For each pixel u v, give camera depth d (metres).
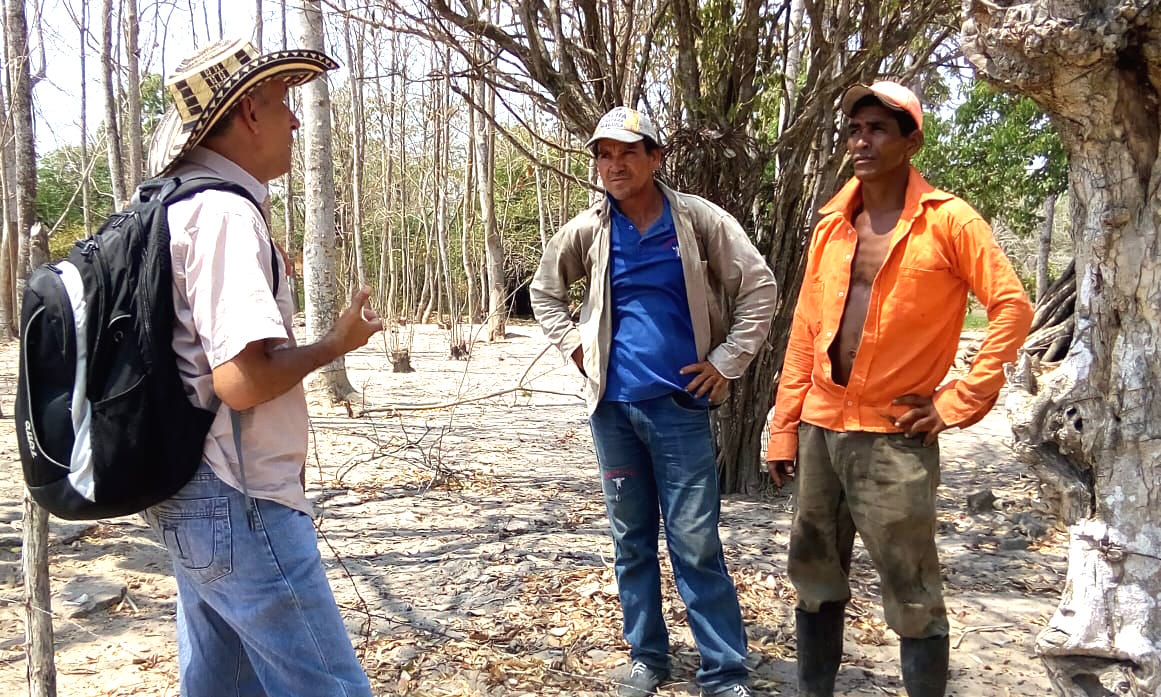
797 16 5.08
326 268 8.98
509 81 4.69
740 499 5.42
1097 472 1.97
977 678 3.14
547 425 8.38
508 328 21.91
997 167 16.06
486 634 3.44
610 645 3.35
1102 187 1.91
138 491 1.78
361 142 16.95
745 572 4.12
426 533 4.81
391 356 12.77
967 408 2.27
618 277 2.85
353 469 6.30
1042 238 20.00
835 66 4.75
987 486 5.87
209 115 1.91
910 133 2.38
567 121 4.68
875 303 2.39
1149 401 1.89
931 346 2.37
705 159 4.83
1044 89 1.90
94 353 1.75
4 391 10.42
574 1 4.60
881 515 2.41
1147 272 1.86
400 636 3.43
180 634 2.23
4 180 14.97
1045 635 2.05
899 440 2.40
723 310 2.96
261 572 1.90
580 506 5.38
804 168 4.95
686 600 2.89
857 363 2.42
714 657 2.85
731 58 4.75
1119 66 1.84
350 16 4.50
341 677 1.98
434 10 4.48
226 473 1.86
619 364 2.85
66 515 1.80
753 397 5.40
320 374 9.45
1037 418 2.01
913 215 2.34
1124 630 1.93
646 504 2.96
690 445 2.80
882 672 3.16
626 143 2.71
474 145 18.17
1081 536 2.00
